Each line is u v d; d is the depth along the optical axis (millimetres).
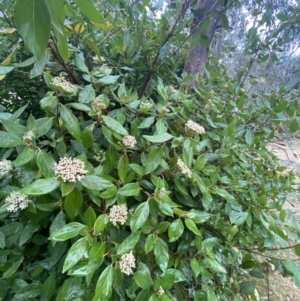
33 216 723
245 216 921
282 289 1917
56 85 705
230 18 1899
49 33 341
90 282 659
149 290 684
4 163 724
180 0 1317
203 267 780
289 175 1448
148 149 883
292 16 1282
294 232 943
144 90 1261
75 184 592
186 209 964
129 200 826
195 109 1188
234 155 1176
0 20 1060
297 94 1272
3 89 1184
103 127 755
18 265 764
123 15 1271
